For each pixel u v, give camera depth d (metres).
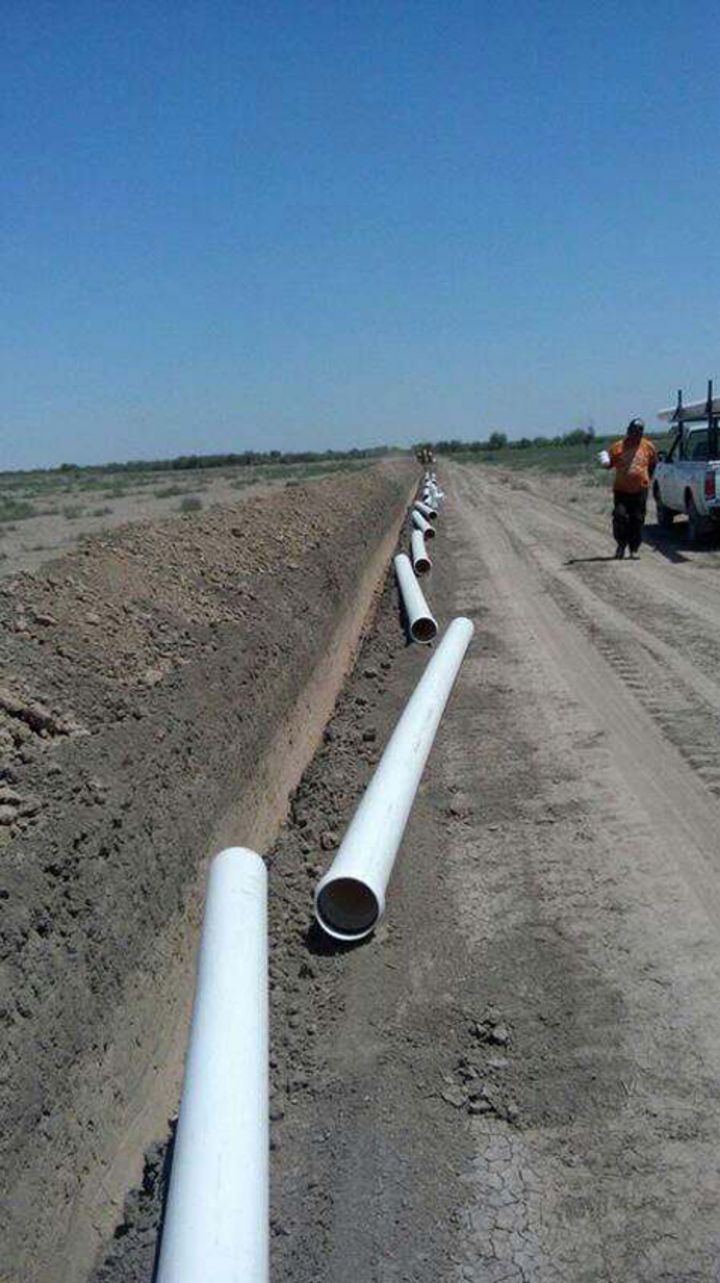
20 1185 3.88
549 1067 4.69
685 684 10.50
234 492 46.09
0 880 4.79
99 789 6.06
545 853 6.75
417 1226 3.88
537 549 22.58
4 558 20.78
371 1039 4.97
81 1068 4.53
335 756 9.29
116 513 35.25
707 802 7.44
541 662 11.76
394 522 31.88
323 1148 4.30
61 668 7.31
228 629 10.32
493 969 5.45
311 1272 3.71
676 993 5.16
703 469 20.83
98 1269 3.95
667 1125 4.30
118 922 5.34
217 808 7.25
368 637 14.95
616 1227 3.83
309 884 6.69
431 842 6.99
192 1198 3.48
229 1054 4.12
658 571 18.23
